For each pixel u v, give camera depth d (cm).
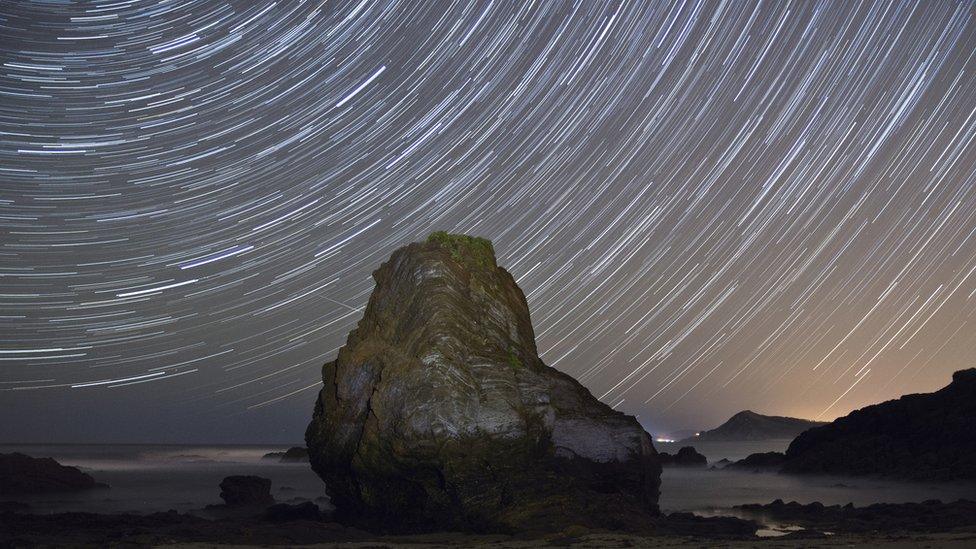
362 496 1914
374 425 1828
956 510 2072
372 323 2109
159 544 1550
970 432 3759
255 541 1603
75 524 1992
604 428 1948
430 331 1858
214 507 2961
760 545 1405
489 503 1744
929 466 3638
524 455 1794
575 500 1766
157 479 5388
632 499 1870
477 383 1817
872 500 2969
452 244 2130
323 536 1672
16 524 1970
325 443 2047
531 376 1922
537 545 1465
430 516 1795
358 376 2000
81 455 11662
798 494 3309
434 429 1727
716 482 4091
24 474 3856
